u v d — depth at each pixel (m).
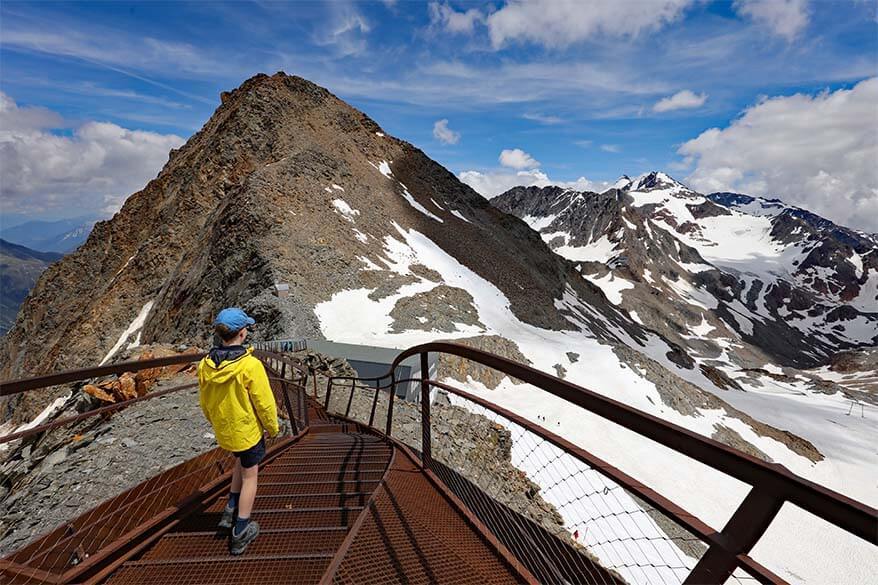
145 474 7.67
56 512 6.67
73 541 4.07
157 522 4.03
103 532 4.38
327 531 4.10
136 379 12.95
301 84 92.25
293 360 10.18
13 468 10.84
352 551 3.68
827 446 76.19
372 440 8.32
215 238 52.50
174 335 46.34
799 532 40.31
